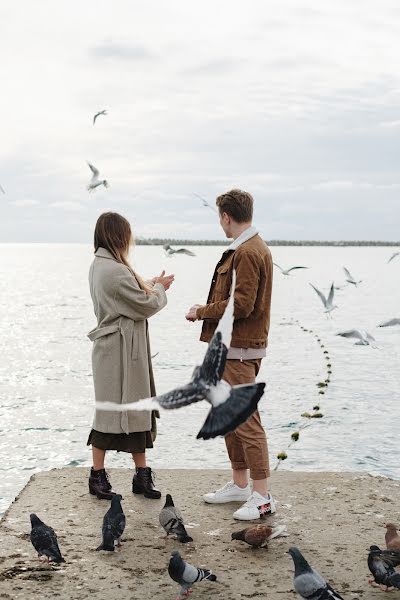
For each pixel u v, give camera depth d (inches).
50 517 255.8
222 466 609.6
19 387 1039.6
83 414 852.6
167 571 214.5
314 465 633.6
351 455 662.5
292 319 2130.9
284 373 1131.9
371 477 300.5
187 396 119.7
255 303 251.8
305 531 244.7
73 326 1967.3
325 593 185.9
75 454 671.1
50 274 5930.1
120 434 269.9
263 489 257.1
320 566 218.1
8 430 767.7
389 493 281.7
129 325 266.7
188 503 271.6
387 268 6943.9
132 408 121.7
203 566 217.6
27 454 672.4
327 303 575.5
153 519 255.0
